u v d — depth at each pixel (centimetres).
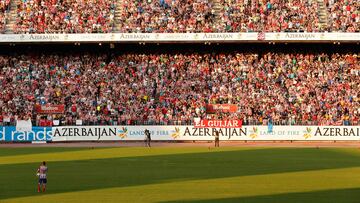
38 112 11719
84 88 12119
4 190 5591
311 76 12156
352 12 12481
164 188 5675
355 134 11200
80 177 6431
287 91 11894
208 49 12662
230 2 12838
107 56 12662
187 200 5047
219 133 11294
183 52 12669
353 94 11769
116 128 11294
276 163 7700
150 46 12662
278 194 5341
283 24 12294
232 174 6650
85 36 12306
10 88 12100
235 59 12538
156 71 12388
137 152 9169
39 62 12581
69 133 11250
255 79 12156
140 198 5141
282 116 11456
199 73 12294
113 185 5866
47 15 12700
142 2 12888
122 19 12606
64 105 11731
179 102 11781
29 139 11200
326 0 12750
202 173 6731
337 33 12019
